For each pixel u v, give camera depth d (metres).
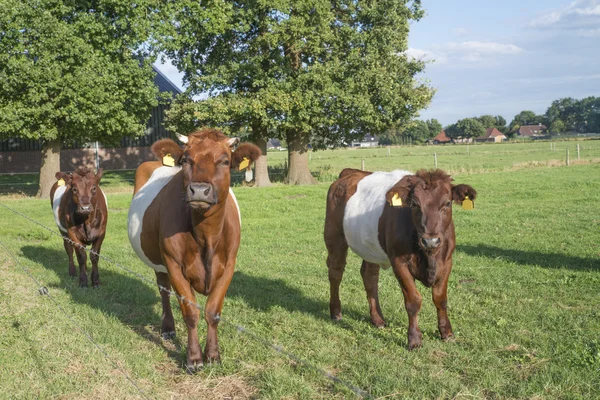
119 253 12.16
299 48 26.34
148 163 7.89
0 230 15.42
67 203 9.70
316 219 16.92
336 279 7.23
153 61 26.14
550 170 29.97
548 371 5.19
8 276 9.77
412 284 5.93
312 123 27.20
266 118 26.08
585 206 17.02
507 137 164.62
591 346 5.82
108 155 45.56
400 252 5.93
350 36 26.73
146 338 6.64
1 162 43.22
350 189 7.30
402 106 27.05
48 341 6.36
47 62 23.12
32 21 22.84
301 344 6.21
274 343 6.23
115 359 5.84
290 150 29.89
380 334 6.54
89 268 10.91
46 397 4.96
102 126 25.28
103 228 9.70
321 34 26.20
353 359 5.71
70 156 44.59
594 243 11.51
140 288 9.07
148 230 6.32
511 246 11.67
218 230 5.39
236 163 5.46
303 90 26.61
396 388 4.98
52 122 24.94
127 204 21.38
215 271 5.54
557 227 13.57
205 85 26.72
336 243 7.32
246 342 6.28
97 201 9.61
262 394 4.97
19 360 5.79
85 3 24.86
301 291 8.69
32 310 7.57
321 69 25.95
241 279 9.51
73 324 6.97
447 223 5.71
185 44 28.34
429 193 5.56
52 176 26.73
